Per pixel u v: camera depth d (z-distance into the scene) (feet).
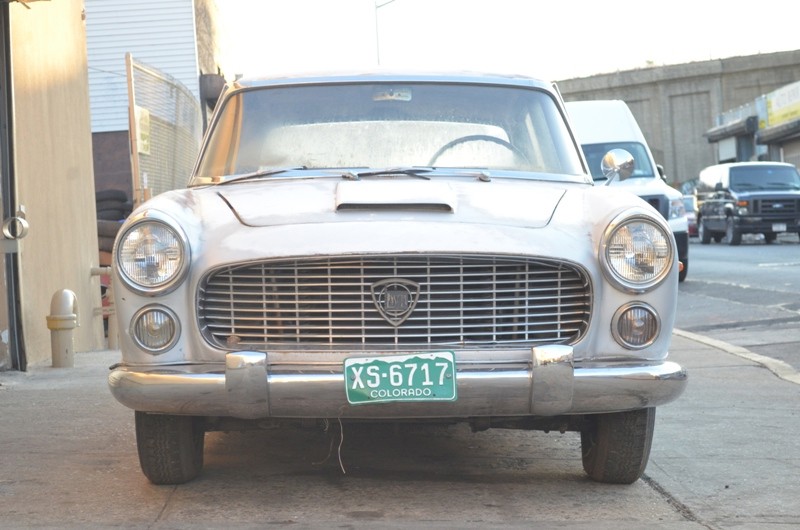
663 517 13.93
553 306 13.69
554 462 17.10
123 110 60.59
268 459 17.11
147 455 14.85
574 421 15.12
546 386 13.23
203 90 64.95
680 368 13.88
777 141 156.46
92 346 34.58
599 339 13.80
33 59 29.81
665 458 17.40
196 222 14.10
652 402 13.73
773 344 31.91
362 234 13.43
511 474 16.25
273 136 17.35
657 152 221.05
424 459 17.22
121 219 43.27
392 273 13.38
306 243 13.34
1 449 17.93
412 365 13.12
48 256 30.50
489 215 14.16
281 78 18.37
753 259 69.46
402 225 13.62
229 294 13.56
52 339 28.58
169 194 15.47
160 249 13.53
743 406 22.21
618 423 14.76
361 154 16.98
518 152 17.31
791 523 13.71
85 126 34.68
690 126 219.00
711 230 96.78
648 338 13.87
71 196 32.91
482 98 18.07
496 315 13.55
